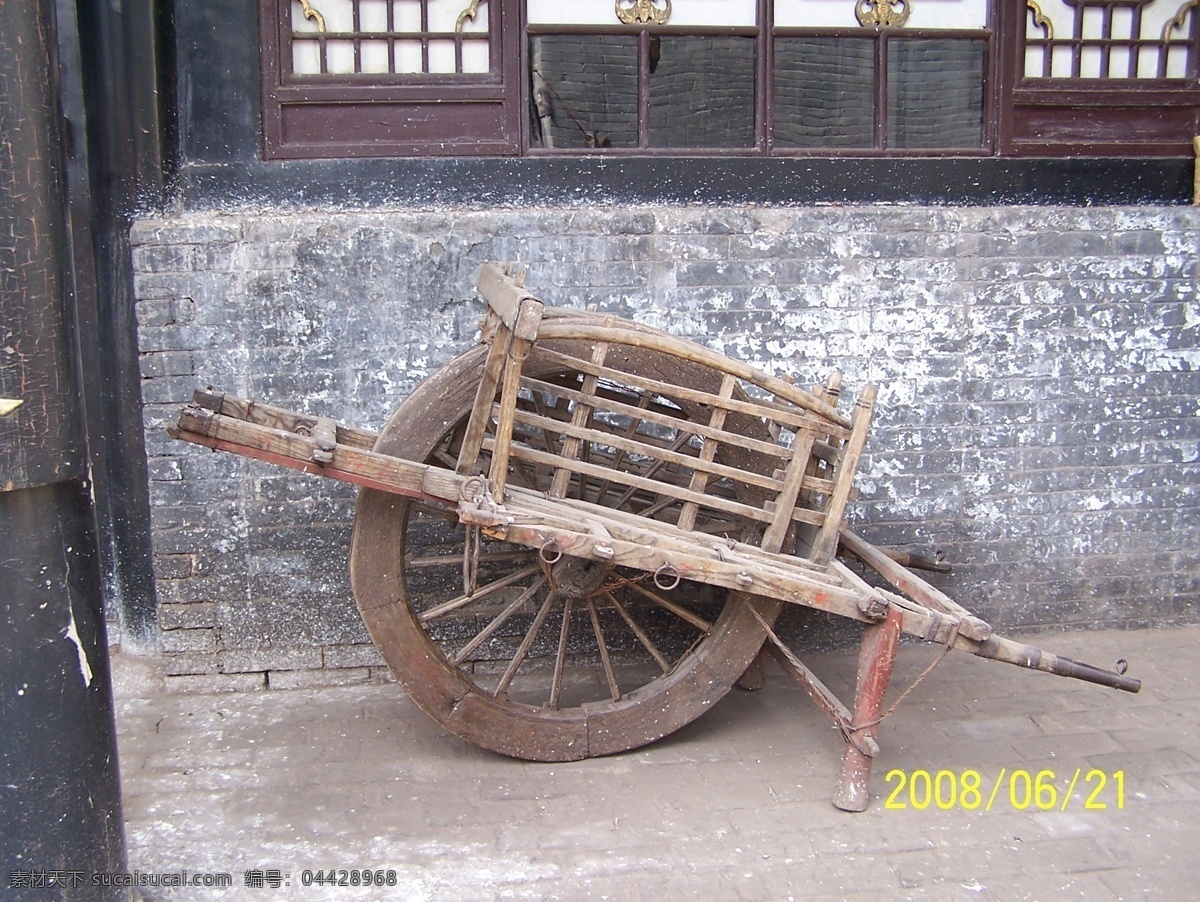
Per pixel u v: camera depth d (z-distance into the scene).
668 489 3.02
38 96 2.03
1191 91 4.11
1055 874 2.66
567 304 3.73
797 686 3.83
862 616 2.92
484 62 3.73
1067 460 4.13
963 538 4.10
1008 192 4.03
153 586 3.85
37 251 2.04
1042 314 4.02
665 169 3.81
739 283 3.81
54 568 2.14
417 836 2.81
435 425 3.02
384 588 3.06
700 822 2.89
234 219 3.57
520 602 3.24
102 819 2.29
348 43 3.67
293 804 2.98
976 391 4.02
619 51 3.79
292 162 3.66
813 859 2.72
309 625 3.75
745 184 3.87
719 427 3.00
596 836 2.82
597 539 2.80
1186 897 2.57
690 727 3.49
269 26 3.61
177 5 3.54
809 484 3.03
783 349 3.87
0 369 2.00
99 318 3.70
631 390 3.54
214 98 3.60
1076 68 4.05
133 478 3.79
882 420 3.97
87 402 3.76
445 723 3.13
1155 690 3.77
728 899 2.55
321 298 3.61
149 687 3.75
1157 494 4.21
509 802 3.00
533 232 3.68
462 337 3.68
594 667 3.90
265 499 3.67
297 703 3.66
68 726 2.19
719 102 3.89
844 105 3.96
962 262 3.94
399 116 3.70
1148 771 3.20
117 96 3.55
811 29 3.87
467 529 3.16
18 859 2.14
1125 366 4.11
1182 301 4.11
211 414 2.74
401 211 3.69
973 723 3.53
